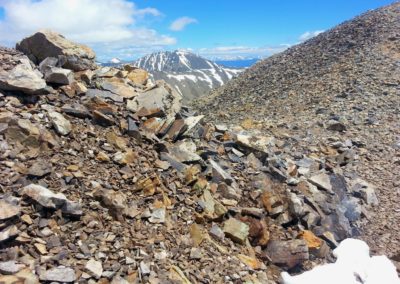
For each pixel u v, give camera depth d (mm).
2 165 10578
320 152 21969
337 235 14859
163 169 13664
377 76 39250
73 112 13844
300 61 55781
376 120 28438
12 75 13430
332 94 36969
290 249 12531
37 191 9875
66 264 8641
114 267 9109
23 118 12367
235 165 16453
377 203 17859
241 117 38531
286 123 28812
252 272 11219
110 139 13734
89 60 17719
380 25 55219
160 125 15758
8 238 8594
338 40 56594
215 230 12312
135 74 18688
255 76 58500
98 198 11031
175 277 9617
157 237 10797
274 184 15836
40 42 16547
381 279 12516
